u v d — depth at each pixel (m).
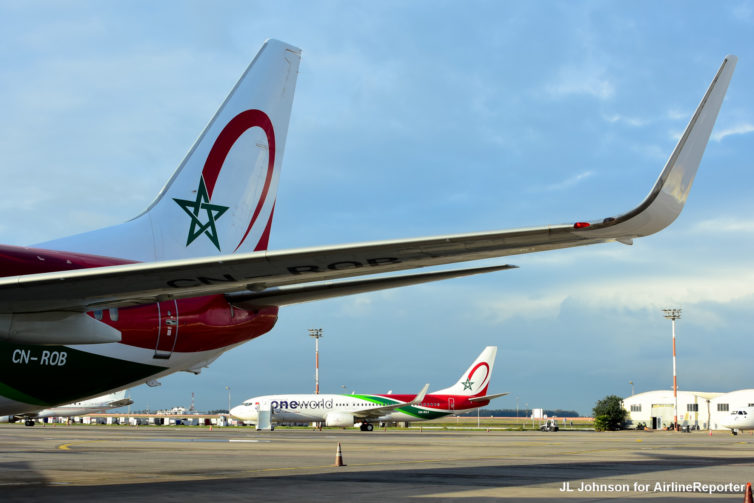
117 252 14.84
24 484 14.93
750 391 109.75
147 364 14.38
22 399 13.09
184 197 16.05
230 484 15.13
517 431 94.06
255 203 17.16
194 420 141.00
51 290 10.41
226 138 16.80
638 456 27.23
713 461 24.08
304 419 71.94
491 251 10.19
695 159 9.20
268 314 16.75
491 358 75.81
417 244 9.80
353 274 11.23
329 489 14.19
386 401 73.12
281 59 17.78
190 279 10.73
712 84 9.31
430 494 13.38
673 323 80.38
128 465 20.98
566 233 9.37
